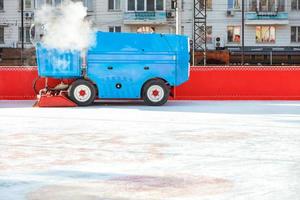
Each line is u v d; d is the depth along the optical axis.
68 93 18.94
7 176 7.43
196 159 8.70
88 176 7.42
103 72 18.91
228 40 52.72
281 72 21.91
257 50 51.91
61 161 8.49
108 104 19.89
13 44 52.53
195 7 51.09
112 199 6.24
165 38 19.17
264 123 13.80
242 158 8.80
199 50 50.97
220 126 13.09
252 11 52.56
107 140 10.73
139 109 17.81
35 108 18.09
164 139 10.88
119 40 19.00
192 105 19.50
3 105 19.25
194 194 6.47
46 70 18.89
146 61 19.08
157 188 6.76
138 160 8.59
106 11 52.69
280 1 53.16
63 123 13.63
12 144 10.22
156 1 53.44
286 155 9.10
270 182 7.10
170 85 19.31
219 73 21.86
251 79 21.94
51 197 6.34
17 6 53.00
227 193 6.53
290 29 52.69
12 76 21.47
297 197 6.36
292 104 20.03
